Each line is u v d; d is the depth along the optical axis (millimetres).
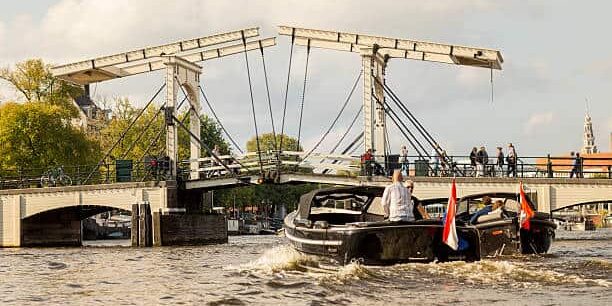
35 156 55656
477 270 16312
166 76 43344
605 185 37188
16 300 14727
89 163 58312
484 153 38875
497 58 39156
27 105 56250
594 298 12586
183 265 23891
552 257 21875
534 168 39688
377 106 41875
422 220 17125
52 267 24281
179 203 42594
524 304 12172
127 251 35031
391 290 14133
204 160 42812
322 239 18703
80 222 48500
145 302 13891
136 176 44312
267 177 40875
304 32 41406
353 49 40750
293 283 15352
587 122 189875
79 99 99938
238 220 75500
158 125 67125
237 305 12977
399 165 39688
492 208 22641
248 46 43062
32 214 44656
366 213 22078
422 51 40312
